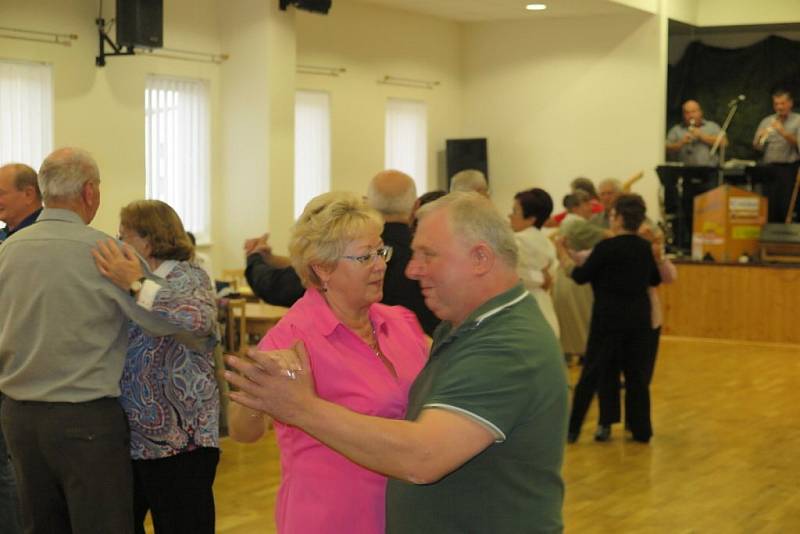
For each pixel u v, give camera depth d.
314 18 10.46
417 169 12.18
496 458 1.92
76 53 8.11
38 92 7.91
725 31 12.69
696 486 5.46
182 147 9.21
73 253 2.99
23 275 2.98
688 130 12.43
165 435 3.10
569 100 12.18
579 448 6.26
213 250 9.53
